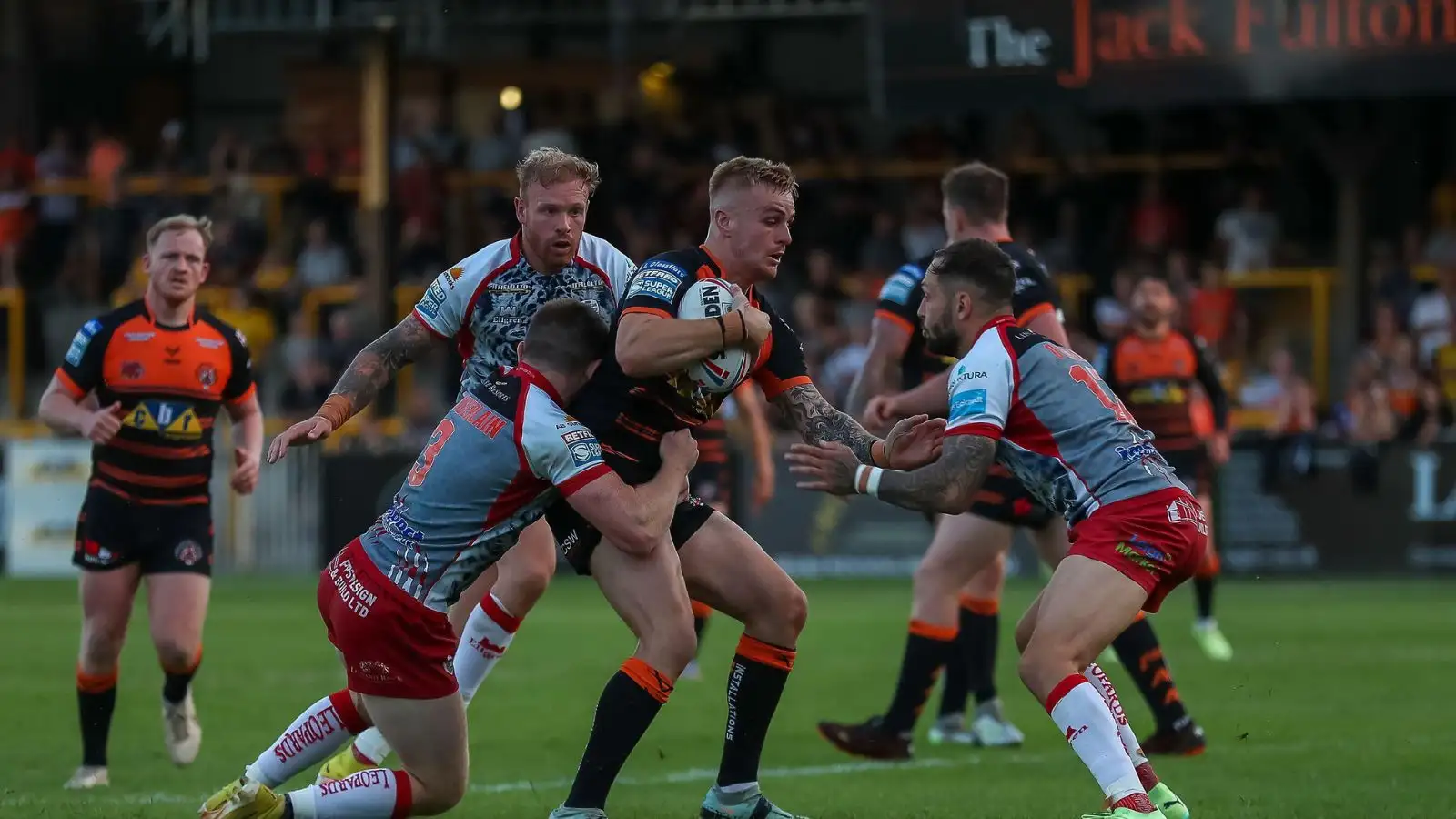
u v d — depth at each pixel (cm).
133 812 2361
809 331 7169
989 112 6159
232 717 3350
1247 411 6956
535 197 2309
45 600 5672
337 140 8900
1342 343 7275
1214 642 4291
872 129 8700
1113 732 2025
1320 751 2952
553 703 3581
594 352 2005
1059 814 2362
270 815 1917
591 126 8294
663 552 2092
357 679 1934
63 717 3369
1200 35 6006
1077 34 6081
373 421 6819
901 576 6288
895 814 2369
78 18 8969
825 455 2161
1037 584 6150
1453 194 7512
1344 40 5925
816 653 4319
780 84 8744
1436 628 4834
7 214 8500
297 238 8419
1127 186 7906
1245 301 7750
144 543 2689
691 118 8462
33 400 8400
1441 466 6094
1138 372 4453
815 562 6347
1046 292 2850
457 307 2359
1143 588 2069
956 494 2091
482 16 7044
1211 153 7931
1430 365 6756
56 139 8769
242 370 2808
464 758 1977
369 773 1956
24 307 8438
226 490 6606
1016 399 2131
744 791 2194
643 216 8006
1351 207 7256
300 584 6191
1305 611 5316
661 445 2091
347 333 7206
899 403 2777
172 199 8469
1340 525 6175
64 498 6600
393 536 1933
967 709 3569
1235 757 2892
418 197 8038
